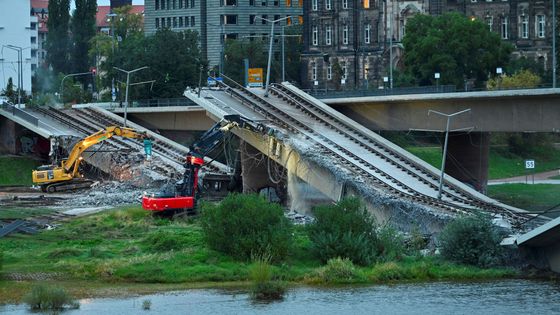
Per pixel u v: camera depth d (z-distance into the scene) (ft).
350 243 519.19
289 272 504.84
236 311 449.06
